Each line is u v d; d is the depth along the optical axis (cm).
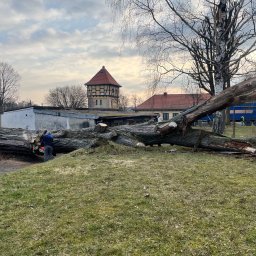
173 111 6272
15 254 343
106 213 440
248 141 927
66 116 2311
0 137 1288
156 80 1608
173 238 366
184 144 1017
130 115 2550
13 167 1137
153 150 1013
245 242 353
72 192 546
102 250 344
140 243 356
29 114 2530
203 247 344
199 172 671
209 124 3622
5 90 8369
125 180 613
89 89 7844
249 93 912
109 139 1039
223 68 1263
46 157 1134
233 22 1241
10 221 428
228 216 423
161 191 536
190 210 447
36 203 497
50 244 362
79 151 963
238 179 608
